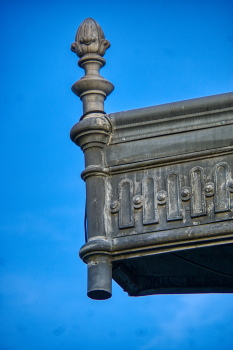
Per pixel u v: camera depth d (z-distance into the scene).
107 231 6.67
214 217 6.30
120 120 6.92
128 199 6.70
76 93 7.30
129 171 6.80
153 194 6.61
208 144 6.57
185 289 7.82
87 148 6.98
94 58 7.33
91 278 6.55
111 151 6.92
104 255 6.60
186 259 7.48
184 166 6.60
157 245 6.45
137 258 6.75
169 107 6.74
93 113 7.12
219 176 6.42
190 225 6.37
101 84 7.19
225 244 6.32
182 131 6.71
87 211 6.80
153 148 6.76
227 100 6.59
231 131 6.54
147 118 6.83
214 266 7.50
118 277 7.53
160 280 7.82
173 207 6.48
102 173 6.85
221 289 7.75
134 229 6.56
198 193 6.44
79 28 7.48
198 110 6.67
